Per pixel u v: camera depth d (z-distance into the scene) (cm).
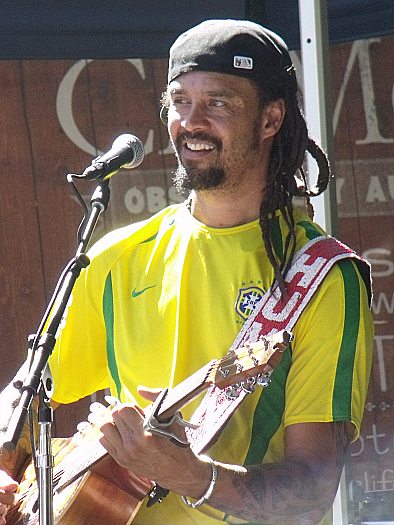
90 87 1016
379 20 818
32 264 1010
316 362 475
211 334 495
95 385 559
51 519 437
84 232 479
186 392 424
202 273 507
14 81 1012
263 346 418
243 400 477
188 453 434
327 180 550
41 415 440
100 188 493
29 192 1012
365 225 1026
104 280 531
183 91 497
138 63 1020
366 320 486
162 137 1020
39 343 450
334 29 829
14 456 528
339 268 486
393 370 999
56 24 817
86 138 1016
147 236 534
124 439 428
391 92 1026
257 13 816
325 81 696
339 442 469
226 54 491
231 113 491
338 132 1028
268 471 458
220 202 506
